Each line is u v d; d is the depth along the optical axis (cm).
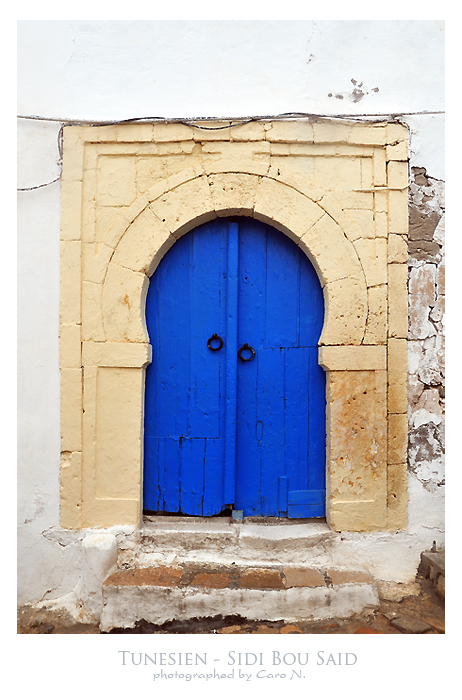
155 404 334
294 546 313
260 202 316
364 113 317
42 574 316
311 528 323
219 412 335
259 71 316
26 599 315
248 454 337
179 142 316
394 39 316
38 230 318
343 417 316
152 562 299
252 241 335
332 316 316
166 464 335
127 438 318
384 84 317
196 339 335
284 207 316
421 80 317
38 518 318
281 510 335
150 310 333
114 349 318
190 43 317
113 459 318
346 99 317
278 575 287
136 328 318
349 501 315
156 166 318
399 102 316
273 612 271
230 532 317
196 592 269
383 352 315
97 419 318
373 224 318
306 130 315
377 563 314
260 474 336
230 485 331
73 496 316
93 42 317
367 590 275
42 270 319
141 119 314
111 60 318
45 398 318
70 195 317
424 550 315
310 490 334
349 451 316
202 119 314
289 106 316
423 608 287
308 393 334
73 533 316
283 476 335
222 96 316
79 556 315
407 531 315
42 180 318
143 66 317
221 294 335
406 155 316
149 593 269
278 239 334
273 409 336
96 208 319
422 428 317
